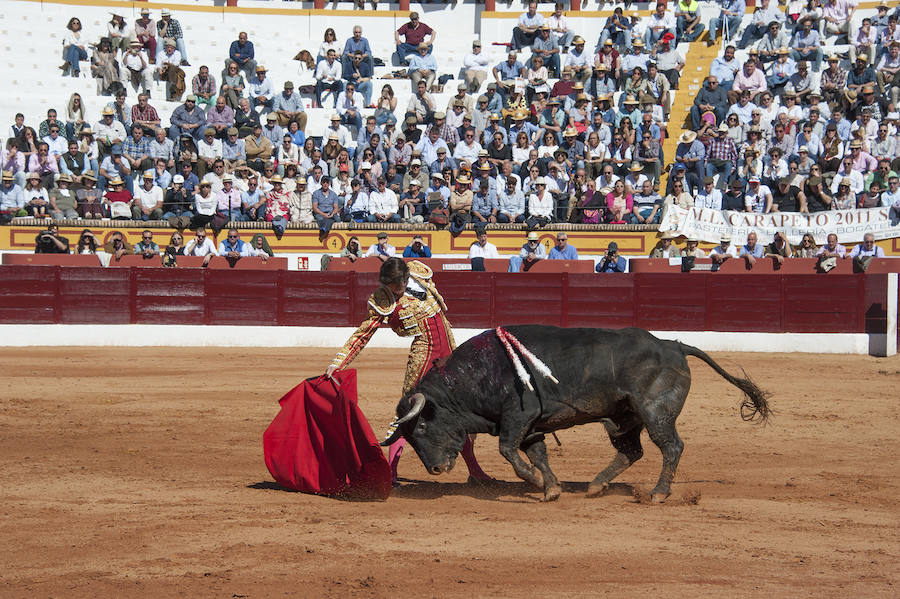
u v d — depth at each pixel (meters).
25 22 55.06
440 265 43.16
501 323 41.84
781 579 10.60
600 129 47.44
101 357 35.69
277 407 24.02
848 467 17.67
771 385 30.22
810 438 20.94
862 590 10.25
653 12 55.16
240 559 11.03
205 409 23.55
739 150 46.78
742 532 12.66
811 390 29.05
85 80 52.78
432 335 15.01
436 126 47.31
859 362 37.50
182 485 15.21
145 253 42.47
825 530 12.86
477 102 50.44
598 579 10.50
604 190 45.50
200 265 42.72
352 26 60.56
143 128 46.88
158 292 41.25
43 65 54.50
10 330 40.22
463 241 44.47
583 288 41.88
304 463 14.85
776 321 41.41
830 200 44.88
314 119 51.56
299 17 60.31
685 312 41.72
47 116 47.59
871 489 15.70
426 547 11.65
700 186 45.69
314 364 34.44
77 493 14.44
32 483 15.10
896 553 11.75
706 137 46.31
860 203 44.84
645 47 53.72
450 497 14.78
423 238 44.38
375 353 38.81
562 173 45.72
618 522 13.07
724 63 51.84
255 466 17.02
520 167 46.34
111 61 52.44
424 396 13.95
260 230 44.06
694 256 43.16
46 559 10.97
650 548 11.74
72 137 46.75
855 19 57.78
